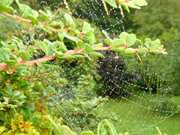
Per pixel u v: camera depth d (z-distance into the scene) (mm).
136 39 1103
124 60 9555
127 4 1009
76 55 1098
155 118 9484
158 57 10461
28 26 1067
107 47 1106
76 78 4168
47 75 1626
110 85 9297
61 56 1098
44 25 1068
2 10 959
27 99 1480
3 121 1450
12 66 1094
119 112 8977
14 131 1441
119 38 1094
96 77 7145
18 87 1396
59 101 2625
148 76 10359
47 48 1095
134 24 12227
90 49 1082
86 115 3760
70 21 1103
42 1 4664
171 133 9227
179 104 10258
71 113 3311
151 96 10312
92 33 1099
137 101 10000
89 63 4117
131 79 10133
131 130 7297
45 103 1594
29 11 1007
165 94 10469
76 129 3148
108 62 8828
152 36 12055
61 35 1087
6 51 1084
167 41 11406
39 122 1528
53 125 1549
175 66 10539
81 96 4016
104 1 990
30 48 1142
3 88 1335
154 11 12117
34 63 1106
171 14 12086
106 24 8789
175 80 10570
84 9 7219
